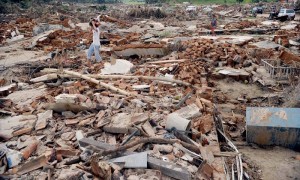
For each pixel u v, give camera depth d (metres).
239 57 13.51
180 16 40.47
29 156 5.48
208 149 5.82
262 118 7.24
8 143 5.96
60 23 25.69
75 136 6.16
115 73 11.01
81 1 84.38
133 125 6.34
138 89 9.05
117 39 18.34
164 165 4.97
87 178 4.66
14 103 8.28
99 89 9.05
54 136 6.19
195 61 13.09
